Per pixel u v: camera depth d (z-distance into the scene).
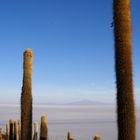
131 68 10.85
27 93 14.59
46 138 16.47
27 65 14.71
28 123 14.48
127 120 10.56
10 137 21.62
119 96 10.75
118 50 10.94
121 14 11.02
